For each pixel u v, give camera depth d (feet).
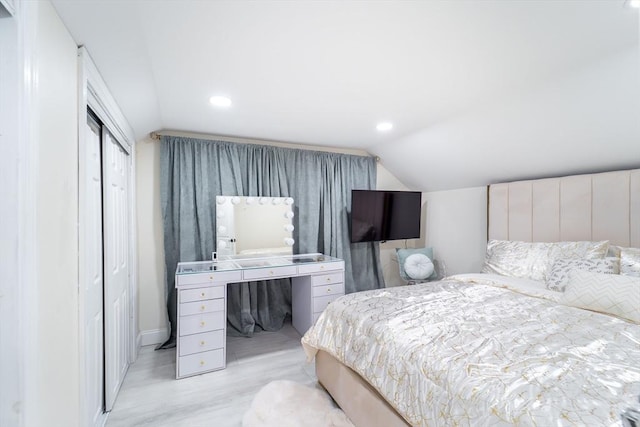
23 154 2.54
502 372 3.37
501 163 9.20
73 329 3.77
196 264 8.86
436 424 3.43
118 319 6.63
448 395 3.40
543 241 8.60
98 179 5.53
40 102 2.87
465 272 11.51
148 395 6.48
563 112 6.56
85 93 4.09
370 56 5.04
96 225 5.34
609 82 5.48
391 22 4.12
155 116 7.78
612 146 6.82
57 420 3.24
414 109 7.54
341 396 5.78
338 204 11.76
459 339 4.26
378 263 12.75
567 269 6.59
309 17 4.02
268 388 6.52
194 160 9.43
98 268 5.46
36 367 2.70
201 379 7.16
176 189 9.12
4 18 2.47
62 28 3.44
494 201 9.95
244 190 10.20
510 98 6.72
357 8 3.84
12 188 2.48
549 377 3.20
